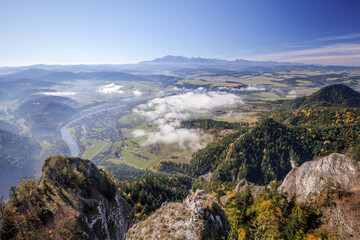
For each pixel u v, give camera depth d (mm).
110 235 58625
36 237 38656
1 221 39125
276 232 45750
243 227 50969
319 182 56594
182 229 37938
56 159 65062
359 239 37938
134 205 146625
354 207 42312
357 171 50375
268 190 67500
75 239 40281
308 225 45094
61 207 46625
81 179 60844
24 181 50812
